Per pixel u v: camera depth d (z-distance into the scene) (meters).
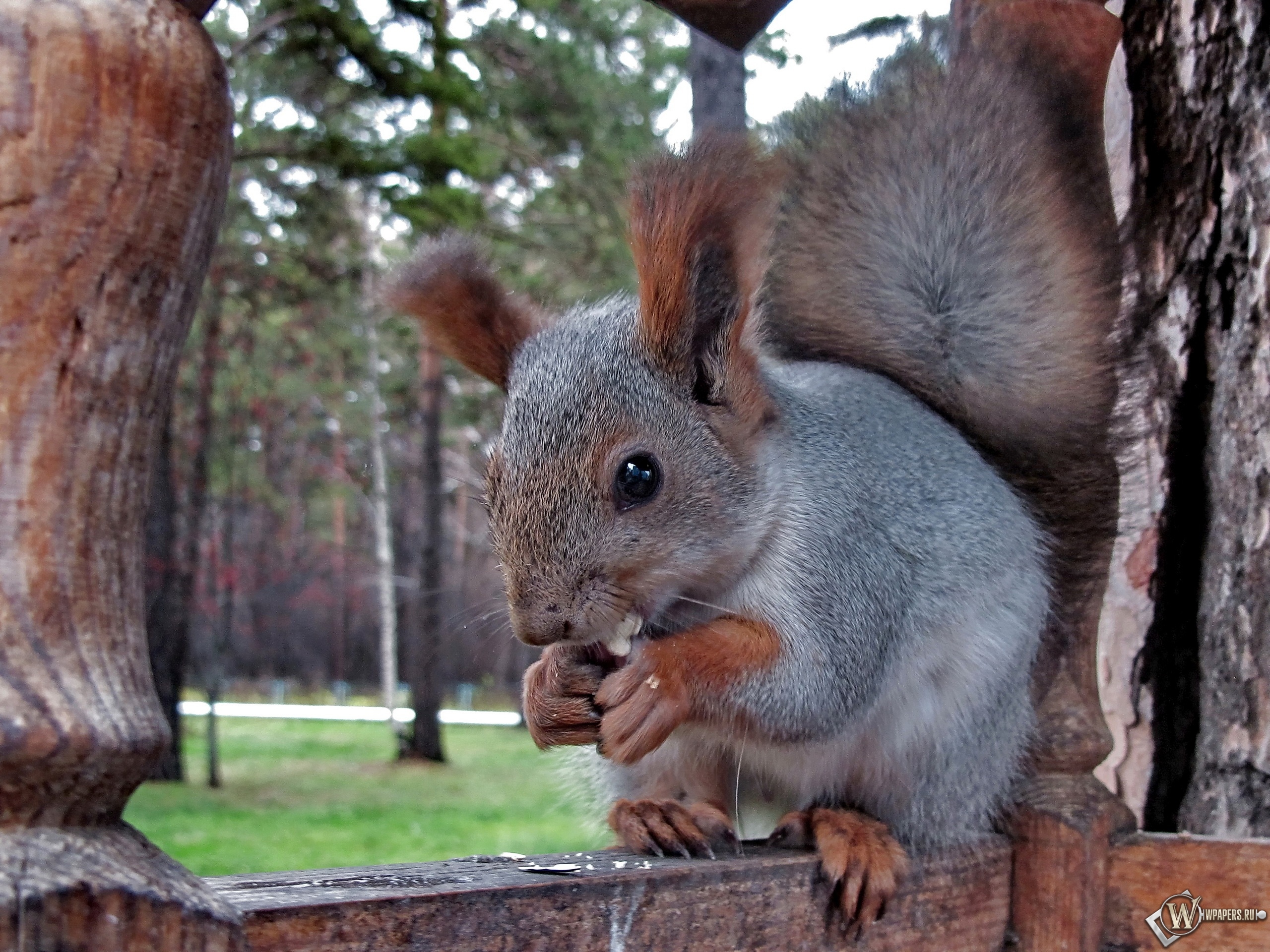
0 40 0.31
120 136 0.32
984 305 0.51
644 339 0.46
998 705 0.48
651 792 0.51
